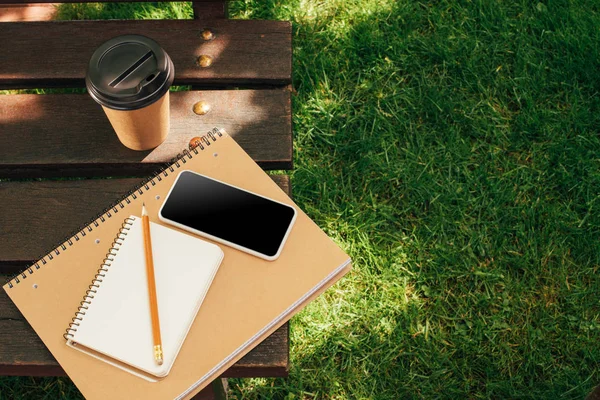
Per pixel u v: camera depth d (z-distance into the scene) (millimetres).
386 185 1689
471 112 1752
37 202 1235
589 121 1734
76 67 1342
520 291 1591
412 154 1705
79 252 1160
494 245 1626
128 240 1148
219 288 1134
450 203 1671
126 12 1865
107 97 1121
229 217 1169
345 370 1545
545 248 1620
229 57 1344
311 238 1163
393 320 1575
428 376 1532
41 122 1292
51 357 1123
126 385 1086
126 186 1244
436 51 1816
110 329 1100
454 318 1574
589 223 1640
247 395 1524
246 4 1866
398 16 1854
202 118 1289
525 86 1776
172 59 1342
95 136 1282
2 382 1531
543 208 1654
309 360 1548
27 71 1338
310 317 1573
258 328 1114
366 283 1605
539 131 1729
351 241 1637
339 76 1797
